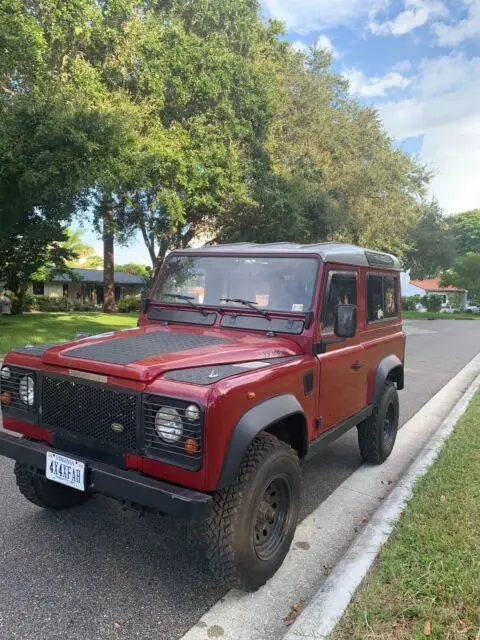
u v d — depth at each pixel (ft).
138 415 9.61
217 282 14.37
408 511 13.20
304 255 13.38
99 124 43.96
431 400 30.32
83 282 139.95
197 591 10.52
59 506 13.71
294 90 84.02
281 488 11.18
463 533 11.85
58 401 10.89
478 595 9.47
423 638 8.50
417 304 195.83
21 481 12.91
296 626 8.96
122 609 9.86
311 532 13.39
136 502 9.43
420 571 10.36
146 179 53.36
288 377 11.32
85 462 10.03
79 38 51.57
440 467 16.46
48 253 89.45
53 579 10.75
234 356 11.14
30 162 43.42
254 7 74.13
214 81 59.16
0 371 12.07
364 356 15.98
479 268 191.93
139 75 56.90
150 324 15.02
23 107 41.86
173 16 64.90
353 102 103.24
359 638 8.52
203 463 8.99
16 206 50.29
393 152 109.91
